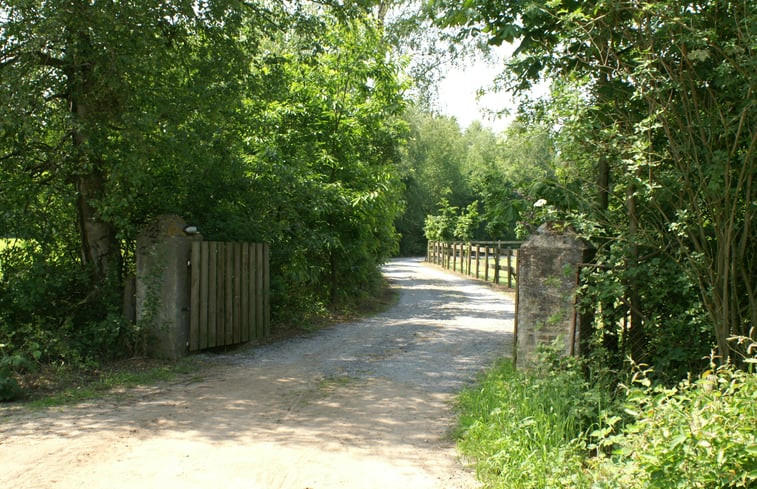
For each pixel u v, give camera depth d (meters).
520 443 4.55
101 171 9.10
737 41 5.05
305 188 11.55
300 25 10.73
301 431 5.43
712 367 3.95
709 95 5.34
